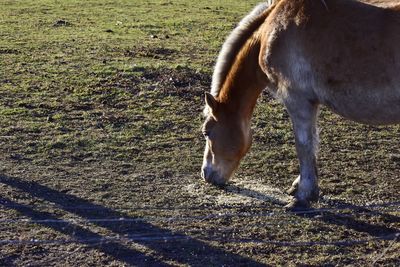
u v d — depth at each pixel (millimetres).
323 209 6984
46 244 6113
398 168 8266
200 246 6168
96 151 8578
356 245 6238
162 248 6113
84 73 12141
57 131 9258
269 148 8883
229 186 7602
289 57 6605
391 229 6574
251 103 7258
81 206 6965
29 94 10859
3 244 6078
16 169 7898
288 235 6426
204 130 7336
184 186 7586
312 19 6453
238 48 7152
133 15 19953
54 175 7770
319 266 5852
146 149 8734
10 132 9141
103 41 15398
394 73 6023
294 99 6750
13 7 20719
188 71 12484
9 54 13578
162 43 15406
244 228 6551
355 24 6254
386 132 9625
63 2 22453
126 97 10922
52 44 14797
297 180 7332
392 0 6406
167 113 10242
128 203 7078
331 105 6559
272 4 7051
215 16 20094
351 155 8688
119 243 6188
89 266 5754
